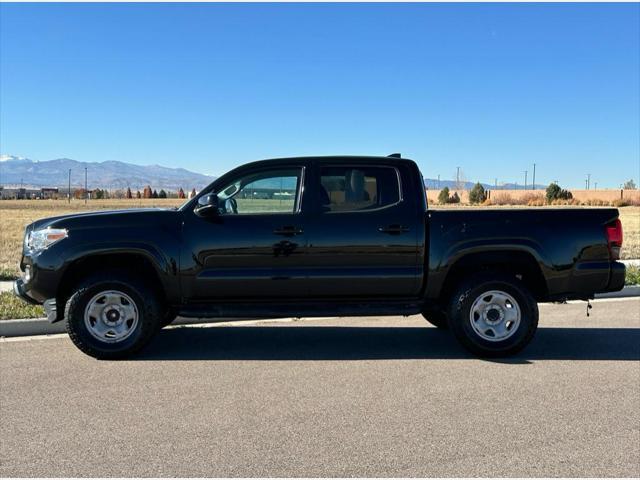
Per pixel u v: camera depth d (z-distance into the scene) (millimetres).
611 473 3529
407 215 6133
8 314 7477
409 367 5828
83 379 5402
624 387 5184
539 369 5754
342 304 6230
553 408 4645
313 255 6066
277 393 5020
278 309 6117
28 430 4203
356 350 6523
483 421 4367
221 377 5484
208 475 3508
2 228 27344
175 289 6051
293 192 6191
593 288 6227
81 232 5984
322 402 4789
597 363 5977
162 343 6832
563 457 3750
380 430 4195
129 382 5316
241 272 6039
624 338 7117
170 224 6051
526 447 3902
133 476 3496
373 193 6199
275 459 3723
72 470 3578
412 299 6277
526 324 6086
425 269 6141
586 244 6172
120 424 4312
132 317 6066
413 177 6254
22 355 6238
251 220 6059
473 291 6074
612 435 4105
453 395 4961
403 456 3764
